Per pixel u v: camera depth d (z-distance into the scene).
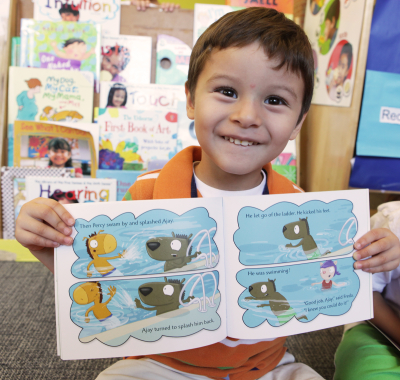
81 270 0.53
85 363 0.98
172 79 1.62
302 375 0.65
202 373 0.63
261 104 0.57
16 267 1.45
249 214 0.56
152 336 0.54
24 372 0.92
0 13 1.49
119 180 1.53
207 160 0.68
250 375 0.65
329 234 0.60
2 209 1.49
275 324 0.57
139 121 1.55
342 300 0.60
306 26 1.75
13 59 1.52
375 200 1.62
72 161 1.52
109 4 1.59
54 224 0.52
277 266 0.57
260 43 0.54
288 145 1.60
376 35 1.24
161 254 0.54
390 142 1.31
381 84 1.26
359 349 0.74
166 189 0.67
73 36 1.54
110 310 0.53
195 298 0.54
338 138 1.41
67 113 1.52
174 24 1.64
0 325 1.10
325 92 1.53
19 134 1.47
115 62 1.59
